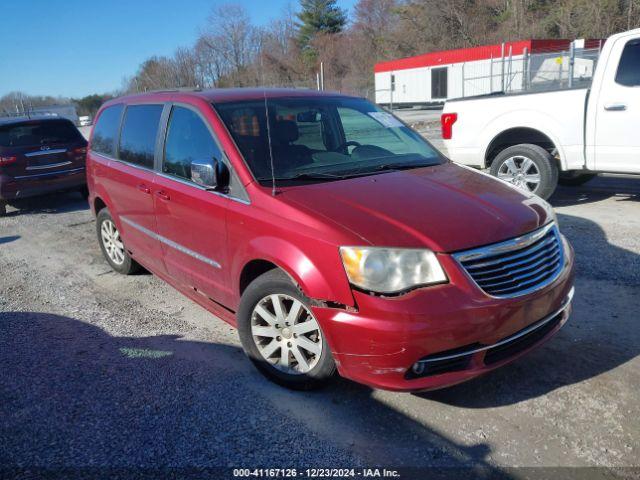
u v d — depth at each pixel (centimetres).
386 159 418
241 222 354
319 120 435
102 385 366
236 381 364
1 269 643
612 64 663
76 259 668
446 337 284
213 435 309
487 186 376
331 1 5788
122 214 527
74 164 992
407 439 301
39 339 442
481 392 341
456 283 291
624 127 661
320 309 305
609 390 337
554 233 353
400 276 289
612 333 404
